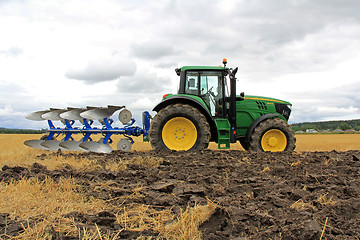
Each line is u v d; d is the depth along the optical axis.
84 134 8.91
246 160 6.11
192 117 7.93
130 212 2.73
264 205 2.86
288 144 8.44
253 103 9.08
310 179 4.02
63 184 3.61
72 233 2.21
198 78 8.57
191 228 2.29
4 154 7.52
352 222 2.36
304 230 2.09
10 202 2.97
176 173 4.63
